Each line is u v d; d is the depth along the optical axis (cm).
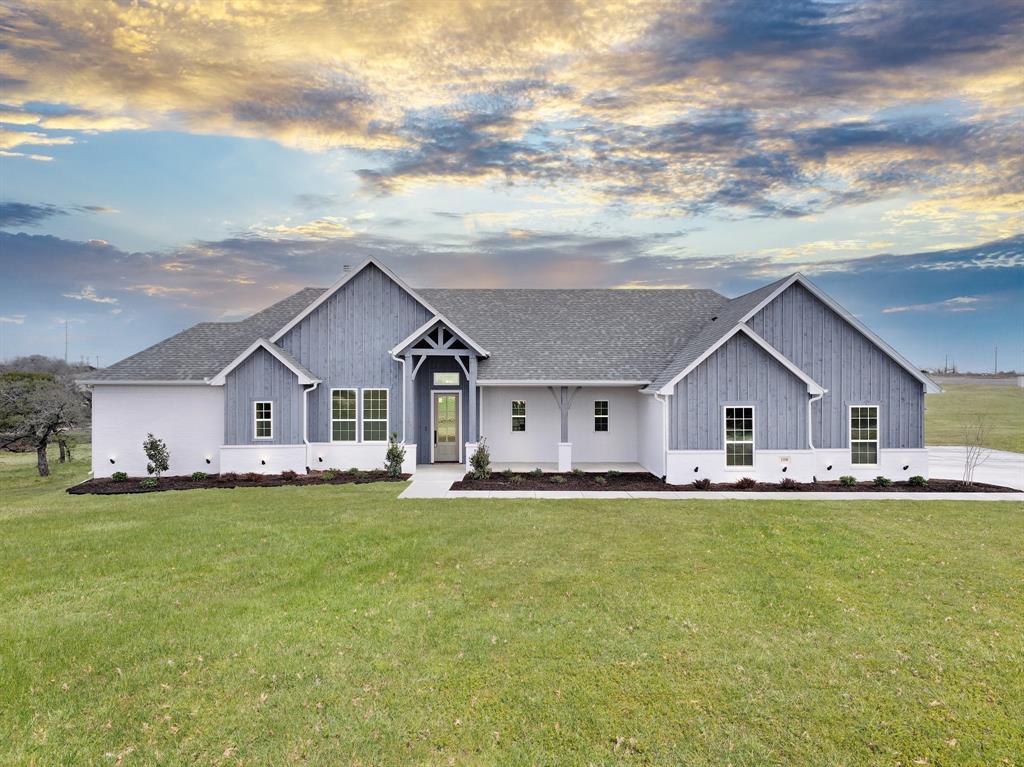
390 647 623
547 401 2195
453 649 618
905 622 697
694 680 557
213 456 1944
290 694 531
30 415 2653
